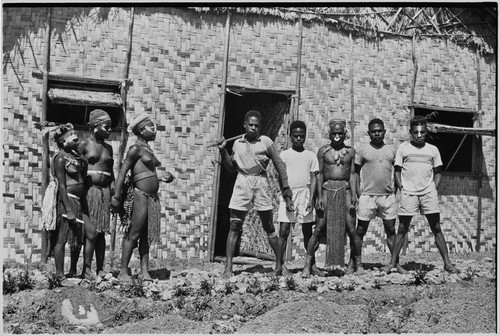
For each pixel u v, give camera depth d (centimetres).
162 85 1132
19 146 1050
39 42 1067
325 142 1230
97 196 905
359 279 952
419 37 1328
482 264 1149
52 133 956
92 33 1096
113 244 1093
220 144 968
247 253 1254
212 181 1161
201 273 979
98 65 1096
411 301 897
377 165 1008
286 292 896
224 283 898
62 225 878
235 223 962
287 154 986
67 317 809
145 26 1124
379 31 1285
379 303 886
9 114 1045
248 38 1187
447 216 1341
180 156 1140
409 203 1020
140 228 914
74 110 1242
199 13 1157
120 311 824
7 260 1035
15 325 781
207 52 1162
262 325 794
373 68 1280
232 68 1176
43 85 1063
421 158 1023
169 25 1138
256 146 953
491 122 1390
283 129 1216
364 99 1269
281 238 975
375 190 1011
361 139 1260
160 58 1131
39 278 898
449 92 1353
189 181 1145
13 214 1042
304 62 1220
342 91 1252
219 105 1166
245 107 1408
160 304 845
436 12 1344
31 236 1054
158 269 1030
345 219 992
